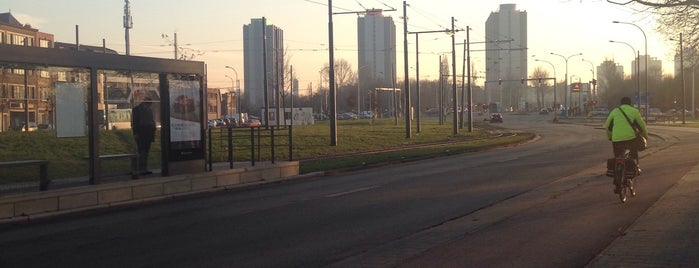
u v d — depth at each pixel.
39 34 58.00
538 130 58.28
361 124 70.50
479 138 43.69
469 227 9.91
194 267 7.68
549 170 18.98
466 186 15.48
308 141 35.38
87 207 12.84
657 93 98.69
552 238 8.88
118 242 9.40
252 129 18.80
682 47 21.17
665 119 79.31
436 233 9.52
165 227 10.67
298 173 19.69
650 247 7.97
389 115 111.44
